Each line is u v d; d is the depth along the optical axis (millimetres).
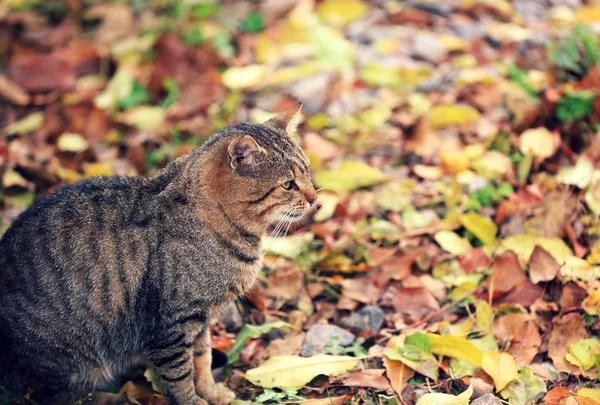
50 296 1600
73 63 2213
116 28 2289
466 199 1871
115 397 1641
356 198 1904
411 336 1643
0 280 1612
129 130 2084
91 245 1600
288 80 2119
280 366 1646
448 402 1557
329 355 1668
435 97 2076
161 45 2209
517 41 2172
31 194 1951
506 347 1650
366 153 1991
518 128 1962
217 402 1641
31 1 2354
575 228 1786
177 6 2295
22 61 2191
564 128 1933
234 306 1755
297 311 1756
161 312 1596
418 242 1817
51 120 2082
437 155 1966
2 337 1612
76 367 1629
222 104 2088
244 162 1592
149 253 1594
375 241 1843
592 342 1622
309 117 2043
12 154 2010
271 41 2225
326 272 1811
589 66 1992
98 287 1600
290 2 2305
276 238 1846
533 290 1702
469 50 2166
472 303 1720
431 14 2268
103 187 1629
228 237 1611
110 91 2143
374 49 2191
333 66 2135
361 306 1754
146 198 1614
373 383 1620
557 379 1607
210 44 2213
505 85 2059
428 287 1753
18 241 1617
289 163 1625
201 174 1605
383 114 2031
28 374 1624
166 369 1618
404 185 1911
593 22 2223
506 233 1806
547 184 1857
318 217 1878
